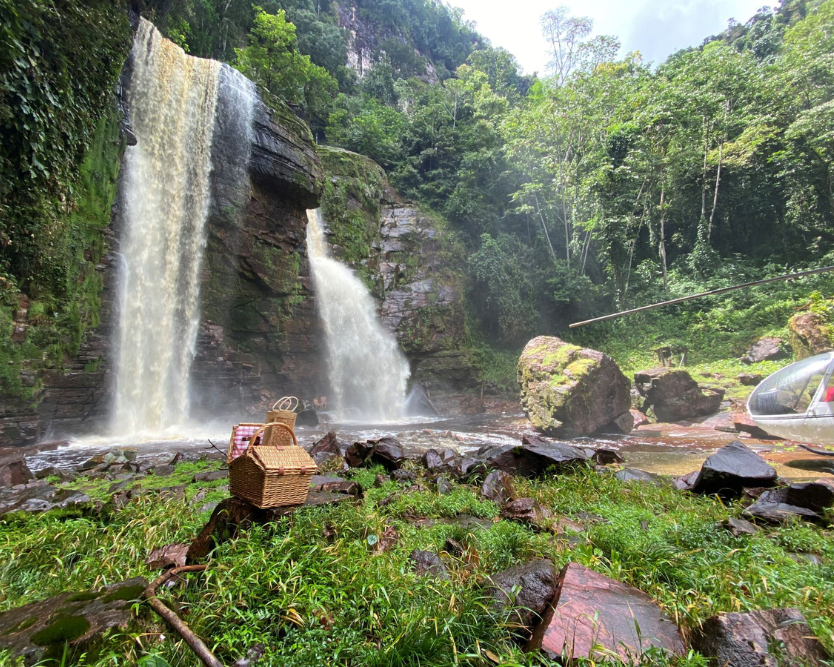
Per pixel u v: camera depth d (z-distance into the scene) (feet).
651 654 5.88
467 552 10.54
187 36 78.69
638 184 88.53
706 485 17.53
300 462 11.07
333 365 66.18
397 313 77.30
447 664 5.97
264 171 54.75
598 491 17.78
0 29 26.89
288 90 98.53
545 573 8.23
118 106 39.83
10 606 7.91
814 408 25.11
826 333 49.11
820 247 85.51
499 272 86.89
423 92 126.31
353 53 177.78
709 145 94.12
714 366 63.16
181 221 47.19
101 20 35.42
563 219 100.27
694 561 9.58
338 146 101.86
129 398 41.29
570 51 125.29
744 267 84.74
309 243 69.31
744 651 5.92
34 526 12.62
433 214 92.63
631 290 88.99
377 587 7.72
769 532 12.56
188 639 6.10
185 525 12.84
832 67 85.71
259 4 107.45
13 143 28.89
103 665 5.40
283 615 7.56
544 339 48.65
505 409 75.15
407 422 60.13
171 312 46.06
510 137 100.99
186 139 47.96
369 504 14.30
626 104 87.56
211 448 32.53
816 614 7.04
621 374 44.24
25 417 31.53
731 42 160.35
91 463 25.26
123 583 7.44
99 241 37.58
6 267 29.99
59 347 34.30
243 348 55.83
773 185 90.68
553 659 5.93
